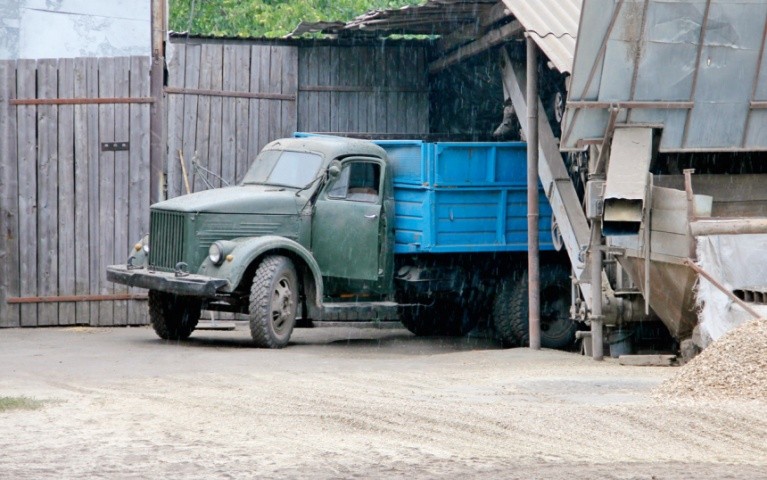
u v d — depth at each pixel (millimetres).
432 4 20656
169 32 23781
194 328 20422
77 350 18625
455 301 22234
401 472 8945
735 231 15906
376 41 24812
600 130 17609
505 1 19375
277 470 9031
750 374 13258
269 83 23906
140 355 17781
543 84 21859
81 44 25062
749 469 9297
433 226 20500
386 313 21172
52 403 12703
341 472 8945
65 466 9188
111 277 19797
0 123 22672
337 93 24562
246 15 37031
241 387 14219
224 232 19453
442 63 24406
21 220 22734
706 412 11797
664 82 17391
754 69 17656
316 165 20453
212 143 23359
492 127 25625
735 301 15469
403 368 16594
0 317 22656
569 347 21547
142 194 22875
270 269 19156
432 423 11281
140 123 22891
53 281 22797
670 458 9828
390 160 21250
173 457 9578
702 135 17906
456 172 20656
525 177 21172
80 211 22844
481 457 9641
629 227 16875
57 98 22812
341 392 13758
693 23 17078
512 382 14648
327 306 19969
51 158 22797
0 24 24719
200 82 23266
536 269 19812
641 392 13719
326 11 36969
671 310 16953
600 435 10781
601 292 17938
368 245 20656
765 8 17219
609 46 16906
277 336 19281
